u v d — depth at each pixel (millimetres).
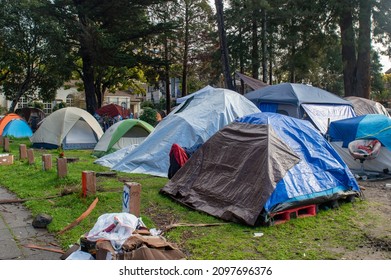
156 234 4824
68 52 22891
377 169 10273
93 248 4105
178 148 8547
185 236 5324
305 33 22031
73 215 6219
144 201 7109
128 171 10227
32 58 21688
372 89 41875
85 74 24266
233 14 26188
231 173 6703
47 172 9562
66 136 16312
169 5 28297
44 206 6711
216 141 7430
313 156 6895
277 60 29344
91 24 20734
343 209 6773
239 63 29078
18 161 11734
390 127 10133
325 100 14859
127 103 50812
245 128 7176
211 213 6273
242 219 5746
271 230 5594
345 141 10641
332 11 20469
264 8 22750
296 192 6133
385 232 5598
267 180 6000
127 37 24141
